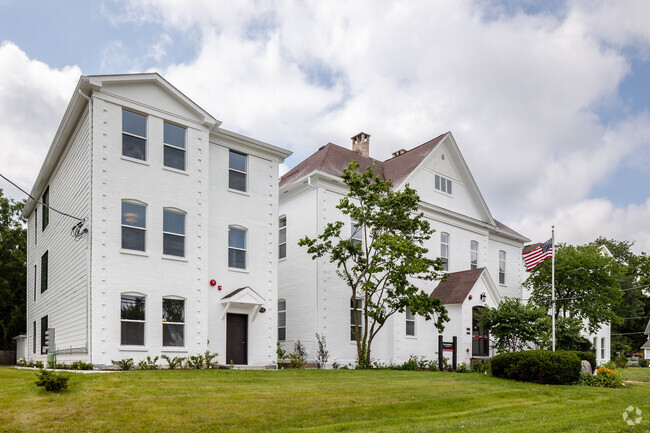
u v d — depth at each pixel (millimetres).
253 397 12703
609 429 10383
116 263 18000
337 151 30078
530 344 27344
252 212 22516
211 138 21688
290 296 26359
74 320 19078
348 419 11656
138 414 10641
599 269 32188
